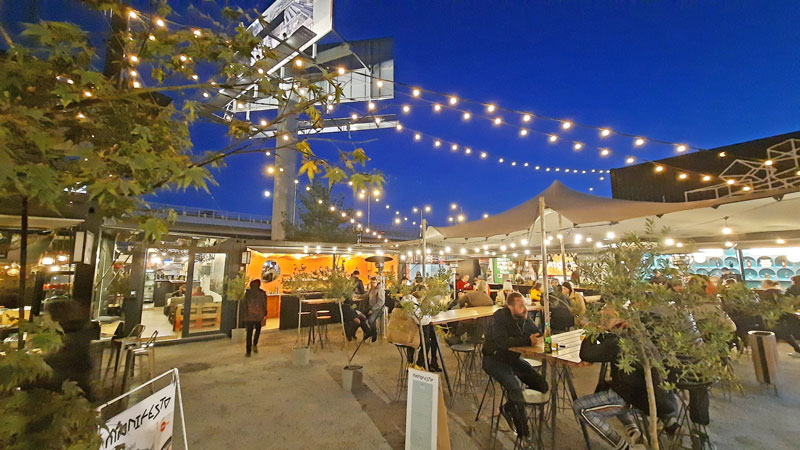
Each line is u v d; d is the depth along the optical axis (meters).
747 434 4.12
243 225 26.89
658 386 3.14
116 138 1.47
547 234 9.68
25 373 1.17
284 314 11.52
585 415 3.48
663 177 14.57
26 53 1.31
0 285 6.94
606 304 2.65
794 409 4.80
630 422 3.52
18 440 1.15
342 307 8.75
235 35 1.84
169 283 14.86
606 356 3.33
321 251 13.43
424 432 3.56
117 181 1.21
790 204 5.87
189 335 9.72
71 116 1.38
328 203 18.95
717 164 13.27
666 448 3.75
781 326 7.38
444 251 14.34
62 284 7.63
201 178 1.37
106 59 1.76
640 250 2.54
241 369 6.98
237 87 1.83
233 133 1.94
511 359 4.39
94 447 1.32
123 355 7.04
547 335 3.99
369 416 4.78
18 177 1.03
